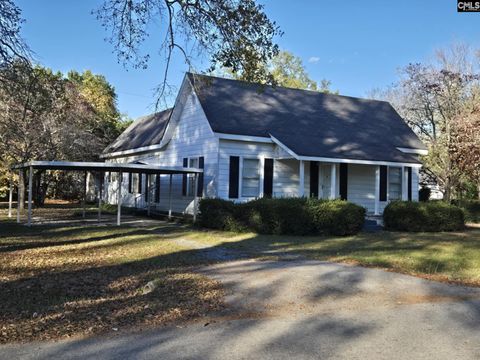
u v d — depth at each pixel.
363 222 15.03
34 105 16.75
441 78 25.80
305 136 18.41
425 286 7.58
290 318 5.79
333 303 6.51
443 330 5.34
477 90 24.98
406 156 19.22
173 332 5.19
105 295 6.93
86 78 37.78
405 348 4.75
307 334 5.16
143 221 19.08
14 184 27.22
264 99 20.67
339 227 14.41
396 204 16.62
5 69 11.52
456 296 6.95
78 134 24.52
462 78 25.38
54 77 22.44
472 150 20.81
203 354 4.52
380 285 7.61
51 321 5.54
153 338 4.98
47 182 29.02
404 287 7.49
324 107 21.98
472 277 8.34
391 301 6.64
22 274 8.40
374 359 4.45
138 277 8.20
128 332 5.17
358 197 20.20
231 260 9.96
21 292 7.03
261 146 18.16
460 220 16.94
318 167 19.36
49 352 4.52
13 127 21.00
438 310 6.17
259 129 18.09
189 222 17.73
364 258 10.12
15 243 12.27
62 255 10.52
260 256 10.50
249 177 18.02
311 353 4.58
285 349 4.69
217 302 6.50
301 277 8.12
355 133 20.28
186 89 19.80
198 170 17.47
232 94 20.02
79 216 21.34
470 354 4.60
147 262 9.70
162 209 21.73
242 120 18.38
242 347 4.73
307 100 22.11
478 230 17.30
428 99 26.70
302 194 16.64
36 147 22.20
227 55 11.25
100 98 36.53
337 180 19.75
